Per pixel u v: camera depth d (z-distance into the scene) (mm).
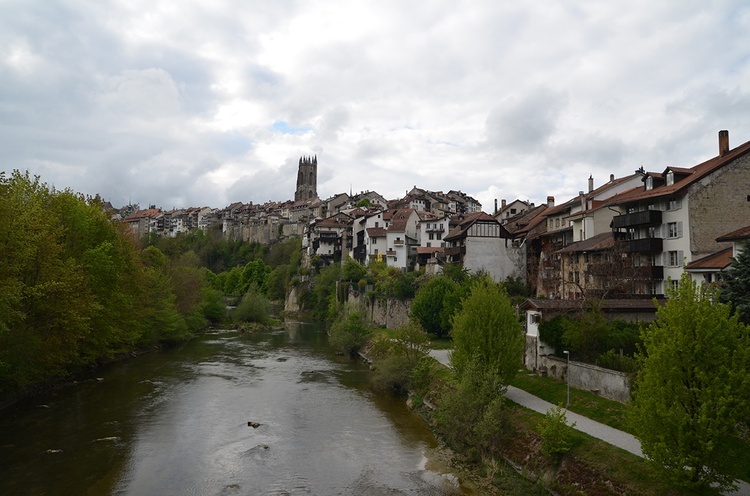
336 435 30578
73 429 30484
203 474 24516
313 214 169125
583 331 31609
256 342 71562
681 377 16906
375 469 25359
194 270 85938
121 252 50125
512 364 30031
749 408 16141
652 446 17109
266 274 143625
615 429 24094
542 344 35062
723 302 27156
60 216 43469
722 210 41781
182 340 70438
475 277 62125
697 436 16062
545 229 70750
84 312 39938
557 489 21266
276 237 172000
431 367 40906
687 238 41469
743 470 18656
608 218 55781
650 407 17156
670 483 16891
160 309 63625
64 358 39031
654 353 17484
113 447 27688
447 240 78812
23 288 33750
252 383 44062
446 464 26031
